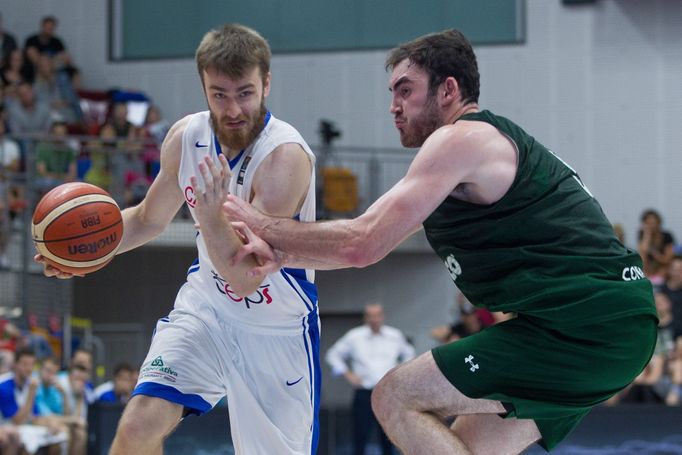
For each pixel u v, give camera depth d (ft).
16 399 47.78
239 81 19.65
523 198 18.74
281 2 78.89
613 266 19.06
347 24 77.92
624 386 19.93
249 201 20.84
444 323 74.69
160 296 77.97
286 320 22.33
